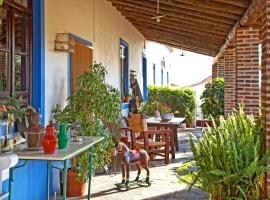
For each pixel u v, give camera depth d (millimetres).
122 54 10438
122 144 5656
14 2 4180
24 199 4301
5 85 4000
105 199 5027
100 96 5332
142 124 7223
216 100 12680
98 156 5332
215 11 6742
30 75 4609
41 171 4809
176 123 8383
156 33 12055
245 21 6086
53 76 5137
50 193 5082
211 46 12180
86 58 6508
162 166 7301
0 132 3193
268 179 4184
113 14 8820
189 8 6844
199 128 14719
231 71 9820
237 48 6859
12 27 4148
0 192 2863
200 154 4531
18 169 4109
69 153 3365
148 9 8016
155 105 10414
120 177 6312
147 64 15062
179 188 5637
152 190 5527
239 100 6824
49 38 4988
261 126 4602
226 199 4270
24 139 3793
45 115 4848
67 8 5660
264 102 4398
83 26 6465
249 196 4258
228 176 4133
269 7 4281
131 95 10391
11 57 4125
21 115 3932
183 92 15148
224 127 4750
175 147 9273
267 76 4312
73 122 5195
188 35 10719
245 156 4246
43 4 4746
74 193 5137
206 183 4418
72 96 5344
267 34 4285
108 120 5441
